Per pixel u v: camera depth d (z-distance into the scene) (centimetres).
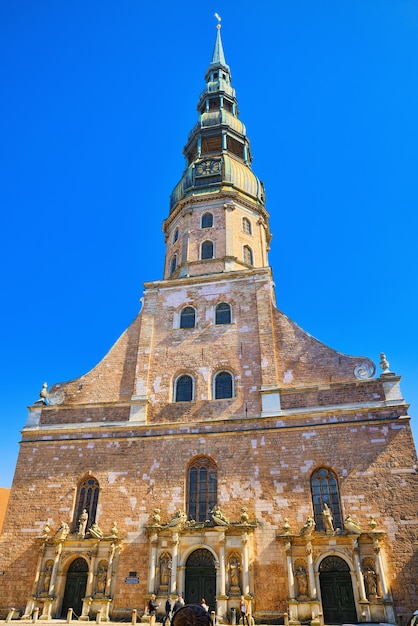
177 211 4094
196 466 2795
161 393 3084
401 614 2202
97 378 3259
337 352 2988
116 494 2777
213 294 3384
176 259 3912
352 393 2780
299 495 2564
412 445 2550
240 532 2503
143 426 2944
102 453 2917
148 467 2819
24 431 3075
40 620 2430
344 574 2358
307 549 2395
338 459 2606
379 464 2545
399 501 2436
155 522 2605
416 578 2259
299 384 2934
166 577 2494
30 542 2722
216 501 2670
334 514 2519
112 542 2602
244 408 2905
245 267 3675
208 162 4144
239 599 2355
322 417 2736
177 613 419
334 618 2280
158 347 3266
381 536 2361
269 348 3062
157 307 3438
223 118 4500
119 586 2522
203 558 2533
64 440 3000
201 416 2939
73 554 2634
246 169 4278
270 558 2447
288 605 2298
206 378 3070
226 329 3222
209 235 3791
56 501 2820
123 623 2347
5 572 2648
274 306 3394
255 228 3988
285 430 2747
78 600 2562
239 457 2733
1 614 2545
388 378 2758
